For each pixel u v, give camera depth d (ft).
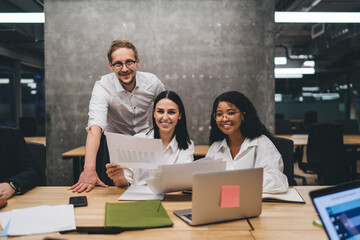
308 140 12.07
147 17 11.61
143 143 4.48
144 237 3.43
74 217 3.97
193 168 4.34
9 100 25.38
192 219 3.70
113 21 11.56
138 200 4.74
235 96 5.74
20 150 5.51
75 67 11.59
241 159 5.80
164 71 11.73
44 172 6.21
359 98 31.12
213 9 11.69
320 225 3.73
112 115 8.05
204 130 11.87
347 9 19.43
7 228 3.62
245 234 3.51
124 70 6.66
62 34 11.54
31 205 4.52
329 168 11.73
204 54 11.76
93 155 5.95
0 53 22.33
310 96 37.22
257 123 5.94
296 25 23.93
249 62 11.82
